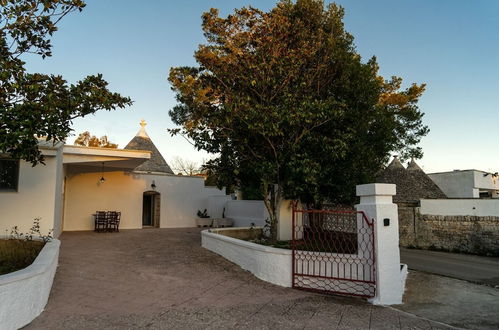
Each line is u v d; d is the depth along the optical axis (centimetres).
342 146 996
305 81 1074
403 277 819
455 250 1706
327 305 657
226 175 1131
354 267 722
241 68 1064
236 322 556
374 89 1188
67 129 676
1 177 1162
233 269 930
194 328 525
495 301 739
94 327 516
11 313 488
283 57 1057
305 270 769
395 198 2038
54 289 686
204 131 1066
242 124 973
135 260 999
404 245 1880
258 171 992
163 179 2183
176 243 1361
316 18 1231
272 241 1035
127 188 2028
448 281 957
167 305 630
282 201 1291
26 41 697
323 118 971
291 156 964
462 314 639
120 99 720
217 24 1290
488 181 2784
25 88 626
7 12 646
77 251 1107
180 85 1258
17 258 715
